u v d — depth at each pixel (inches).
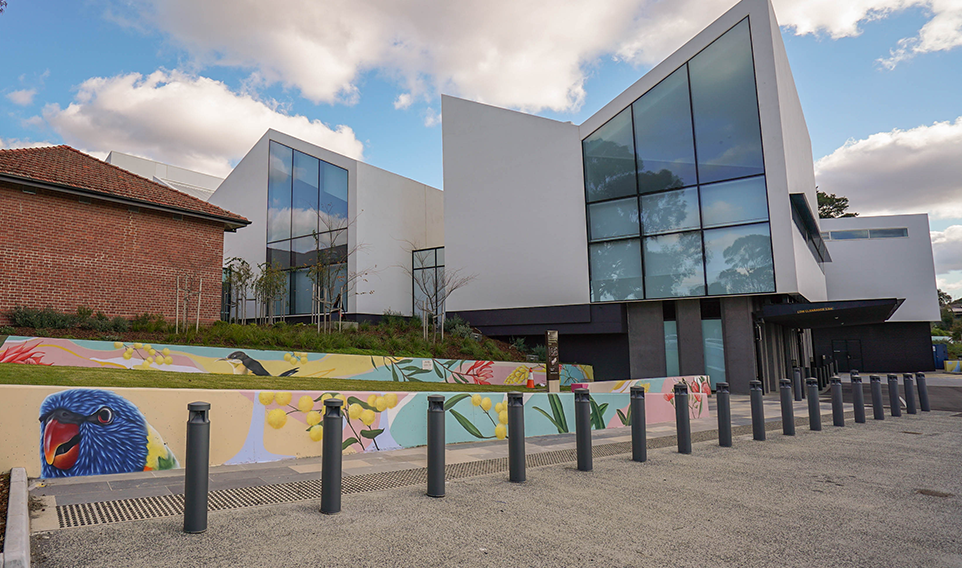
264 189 1079.6
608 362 879.7
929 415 509.7
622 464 280.7
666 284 792.9
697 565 141.3
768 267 725.9
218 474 248.8
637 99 830.5
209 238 660.1
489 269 933.8
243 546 149.9
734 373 770.8
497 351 832.3
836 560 145.7
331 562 139.5
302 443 298.0
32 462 225.6
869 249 1403.8
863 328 1444.4
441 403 215.6
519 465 238.7
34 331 474.3
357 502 201.2
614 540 160.4
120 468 243.0
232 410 276.4
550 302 877.8
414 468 268.5
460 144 978.1
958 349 1831.9
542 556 146.6
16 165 528.7
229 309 1008.9
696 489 225.0
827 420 477.4
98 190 556.7
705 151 776.3
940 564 143.3
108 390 243.6
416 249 1077.8
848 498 210.7
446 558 144.1
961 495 215.6
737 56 759.1
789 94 846.5
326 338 632.4
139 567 132.3
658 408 481.7
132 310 584.4
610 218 843.4
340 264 960.9
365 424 321.1
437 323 927.0
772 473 257.4
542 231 893.8
